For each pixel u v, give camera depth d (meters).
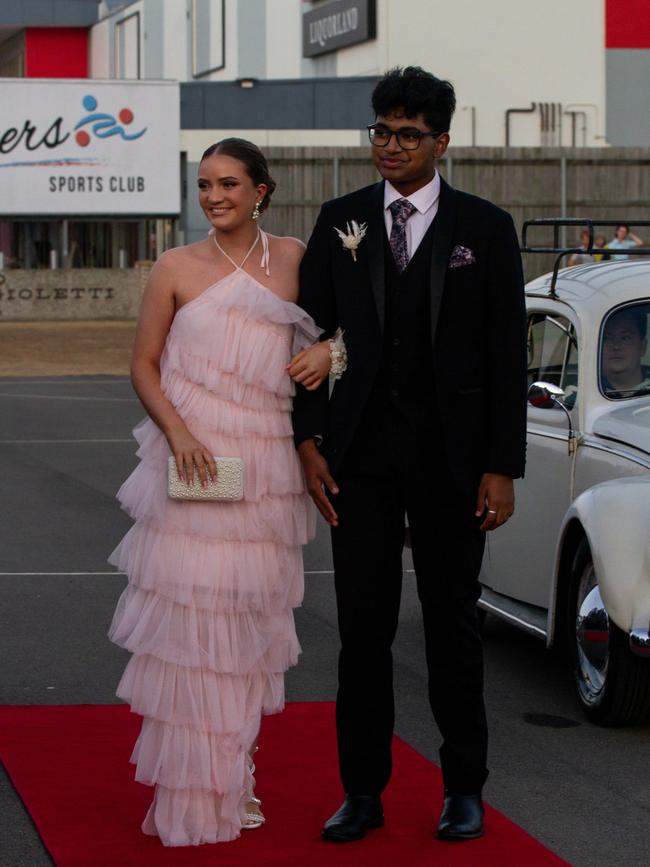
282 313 4.93
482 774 5.11
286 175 39.06
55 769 5.77
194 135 39.34
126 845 4.96
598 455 6.82
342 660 5.13
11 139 37.47
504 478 4.93
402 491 5.04
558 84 41.38
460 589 5.04
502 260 4.91
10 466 14.96
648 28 42.22
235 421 4.93
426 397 4.97
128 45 53.09
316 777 5.69
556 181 39.53
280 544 5.03
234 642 4.93
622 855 5.01
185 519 4.91
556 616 6.95
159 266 5.03
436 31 40.75
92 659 7.65
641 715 6.48
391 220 4.98
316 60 44.03
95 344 31.31
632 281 7.47
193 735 4.92
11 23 54.69
